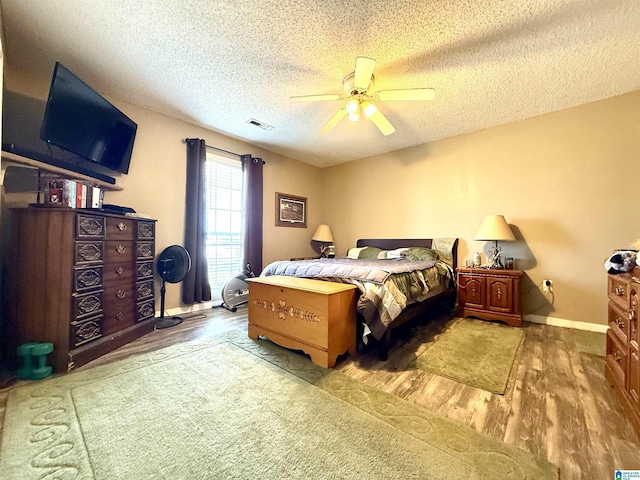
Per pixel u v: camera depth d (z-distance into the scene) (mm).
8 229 2092
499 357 2184
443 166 3924
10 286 1902
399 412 1467
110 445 1203
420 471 1082
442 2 1666
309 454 1167
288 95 2799
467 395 1639
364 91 2225
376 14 1755
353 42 2021
